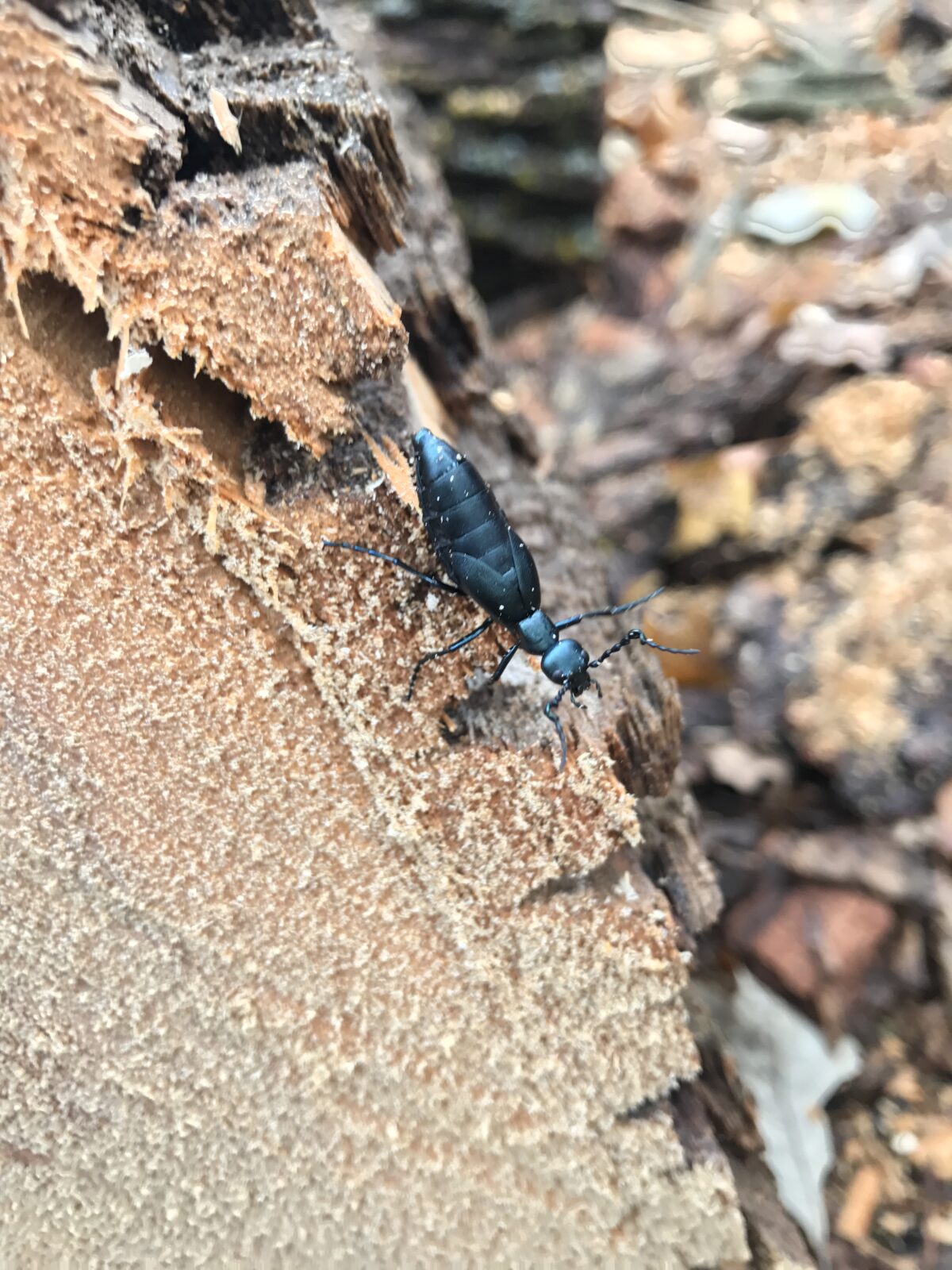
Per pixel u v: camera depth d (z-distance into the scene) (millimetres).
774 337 157
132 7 62
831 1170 102
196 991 73
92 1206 80
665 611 143
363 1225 80
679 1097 77
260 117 59
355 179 61
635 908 68
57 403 57
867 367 147
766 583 142
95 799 67
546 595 88
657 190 190
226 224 54
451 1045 73
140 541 60
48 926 71
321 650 62
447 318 94
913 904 117
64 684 64
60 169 52
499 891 69
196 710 64
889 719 125
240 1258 82
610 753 70
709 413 154
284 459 61
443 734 65
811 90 178
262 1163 78
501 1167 77
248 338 57
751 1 193
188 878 70
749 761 130
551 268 204
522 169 193
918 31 178
